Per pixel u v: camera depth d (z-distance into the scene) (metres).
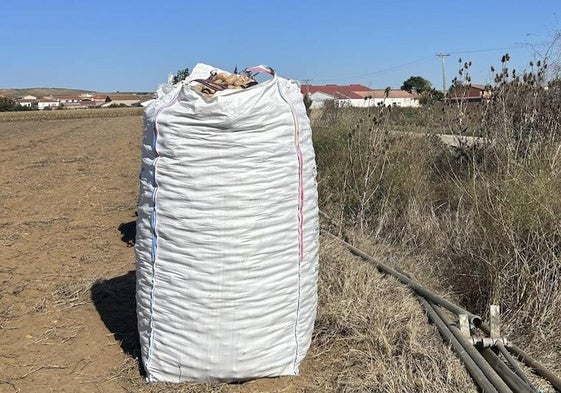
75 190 11.02
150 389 3.49
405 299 4.50
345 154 8.14
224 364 3.41
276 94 3.35
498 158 5.67
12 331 4.48
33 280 5.68
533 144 5.61
